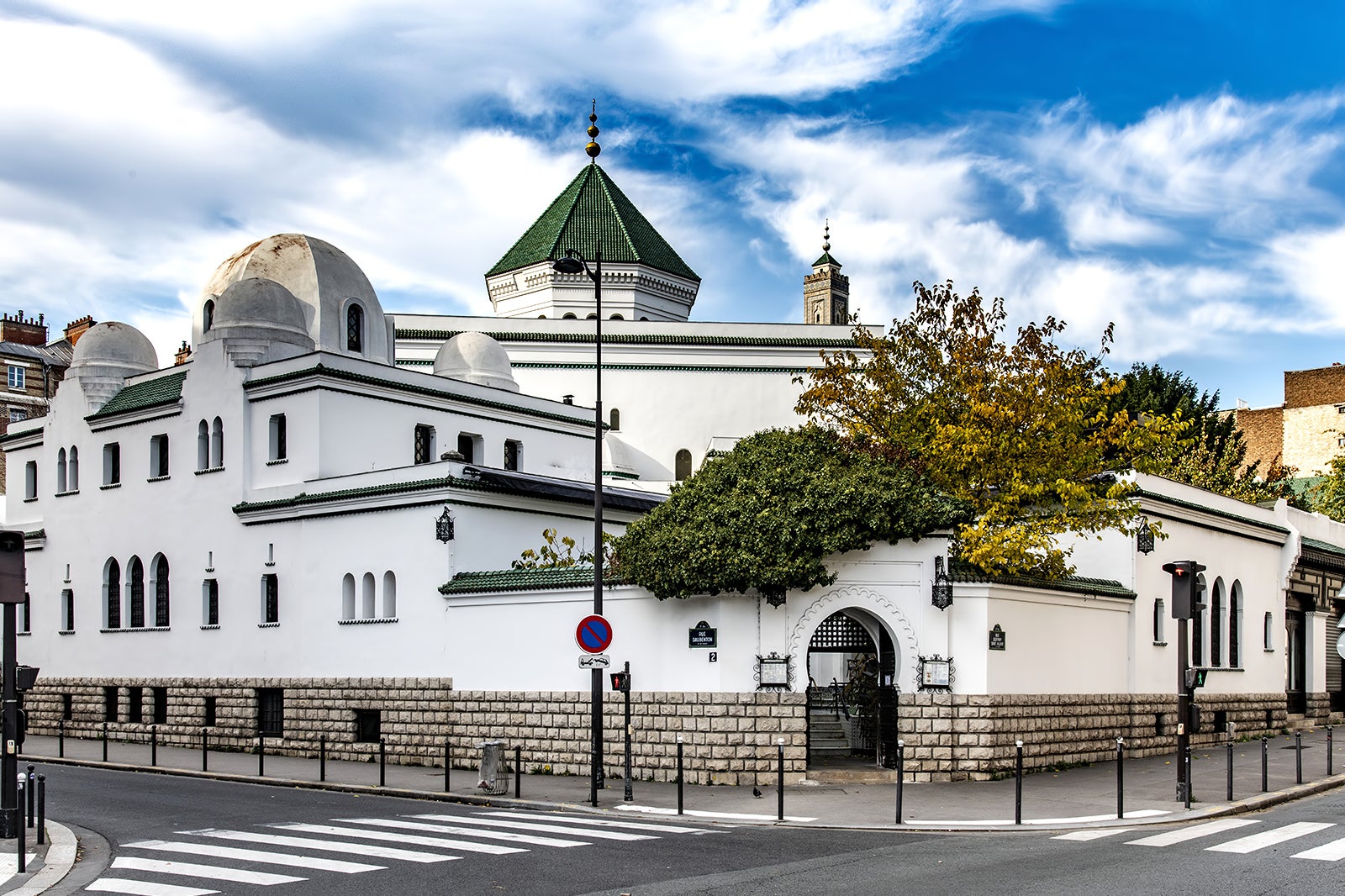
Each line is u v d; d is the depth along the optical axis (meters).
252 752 35.25
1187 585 21.47
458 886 14.30
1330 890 13.60
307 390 35.44
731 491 25.31
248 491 36.62
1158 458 38.88
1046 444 29.75
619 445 49.69
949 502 26.48
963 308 32.53
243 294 38.16
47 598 42.91
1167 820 19.59
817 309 101.06
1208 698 34.88
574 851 16.75
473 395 40.06
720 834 18.56
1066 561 32.59
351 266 42.47
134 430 40.62
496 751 23.75
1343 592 17.59
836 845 17.42
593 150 60.34
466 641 30.17
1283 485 62.25
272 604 35.62
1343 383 79.50
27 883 14.88
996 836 18.41
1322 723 42.09
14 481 45.62
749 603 25.08
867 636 26.56
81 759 33.16
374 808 22.22
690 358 53.62
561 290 56.09
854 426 31.80
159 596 39.16
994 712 25.34
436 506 31.56
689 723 25.31
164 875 15.28
